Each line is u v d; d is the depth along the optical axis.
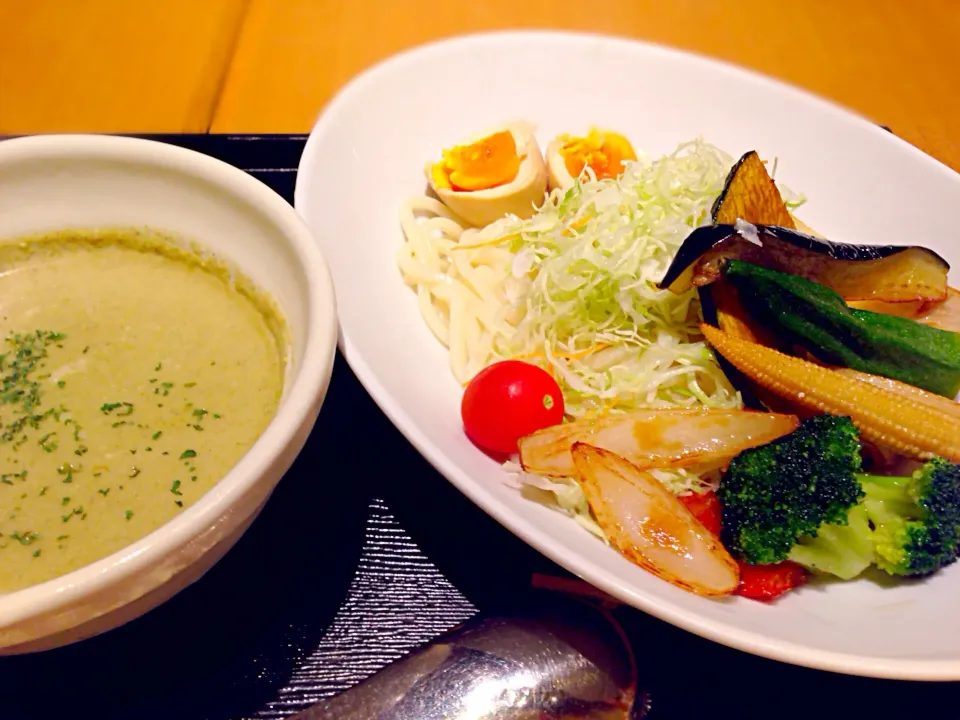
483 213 0.28
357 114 0.26
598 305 0.25
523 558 0.20
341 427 0.21
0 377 0.18
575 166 0.29
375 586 0.19
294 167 0.28
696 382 0.24
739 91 0.29
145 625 0.18
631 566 0.18
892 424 0.20
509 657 0.18
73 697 0.17
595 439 0.21
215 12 0.39
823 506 0.19
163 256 0.21
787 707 0.18
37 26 0.37
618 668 0.18
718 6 0.42
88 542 0.16
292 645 0.18
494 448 0.21
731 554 0.19
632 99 0.30
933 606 0.18
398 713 0.17
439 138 0.28
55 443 0.17
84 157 0.19
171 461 0.17
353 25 0.39
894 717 0.18
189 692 0.17
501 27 0.39
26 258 0.20
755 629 0.17
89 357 0.19
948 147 0.34
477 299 0.26
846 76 0.38
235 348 0.19
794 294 0.21
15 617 0.13
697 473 0.21
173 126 0.33
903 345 0.21
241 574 0.19
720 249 0.22
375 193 0.26
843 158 0.28
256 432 0.18
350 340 0.20
